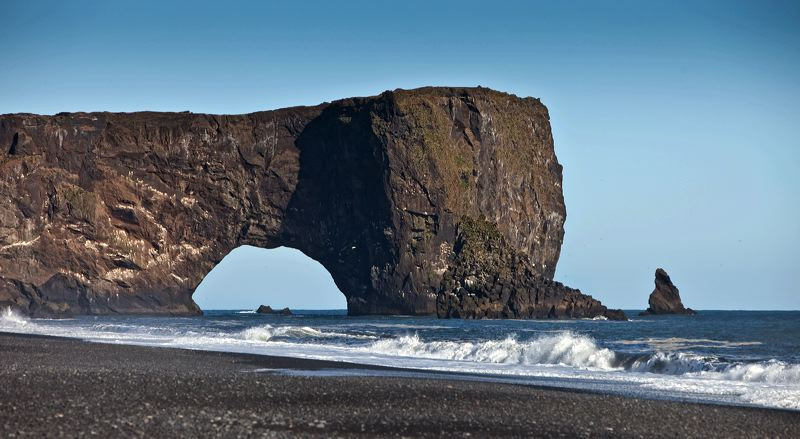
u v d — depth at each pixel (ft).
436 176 561.43
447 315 516.32
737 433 76.28
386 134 552.82
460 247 557.74
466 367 137.18
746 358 140.67
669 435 74.79
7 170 538.06
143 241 579.07
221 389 93.56
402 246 550.36
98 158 573.33
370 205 566.77
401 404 87.04
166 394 88.28
